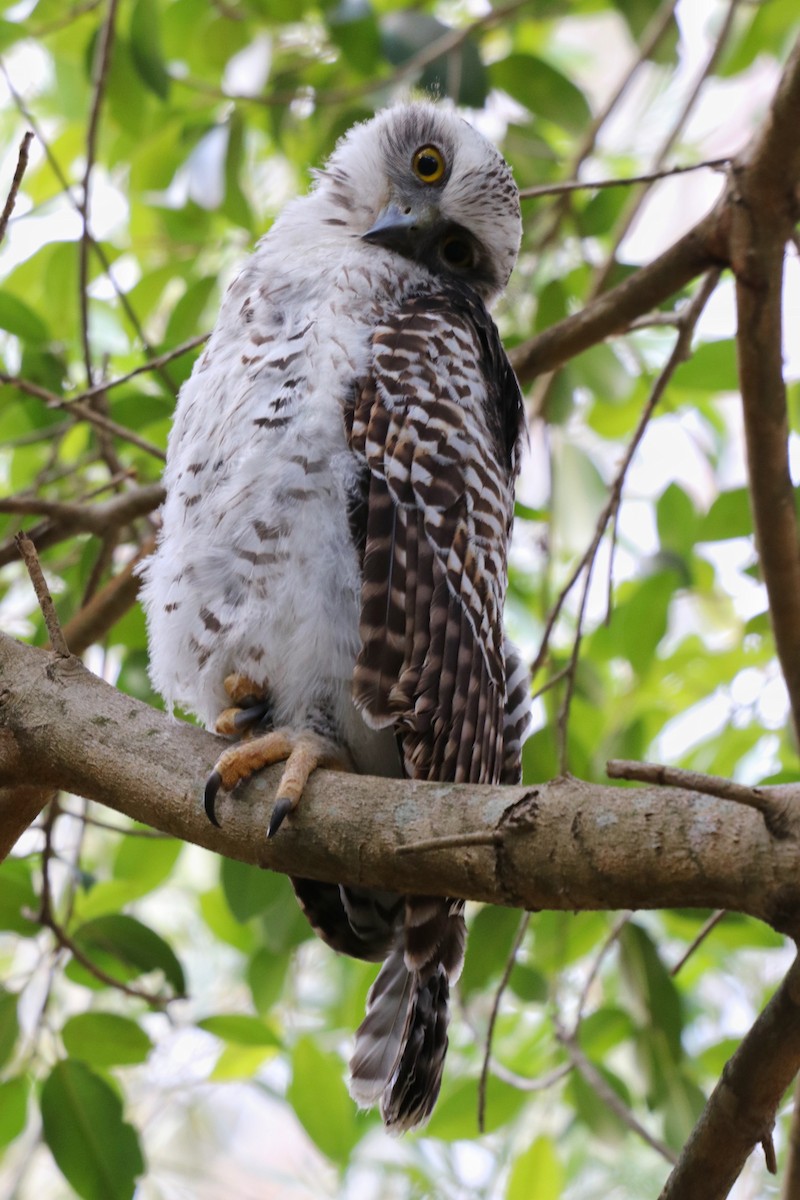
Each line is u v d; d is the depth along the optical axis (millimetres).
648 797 4328
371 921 7098
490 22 10727
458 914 6609
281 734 5461
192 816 5328
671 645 11836
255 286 7484
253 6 11359
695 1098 9016
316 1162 12188
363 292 7277
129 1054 8703
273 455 6633
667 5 11102
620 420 11766
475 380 7148
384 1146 11742
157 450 8703
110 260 11281
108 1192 8125
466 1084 9656
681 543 10250
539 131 12508
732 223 7969
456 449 6770
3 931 8617
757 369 7988
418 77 10602
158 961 8766
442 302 7438
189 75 11797
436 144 8477
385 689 6199
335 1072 9625
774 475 8148
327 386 6715
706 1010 11922
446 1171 11164
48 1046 9758
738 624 11383
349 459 6637
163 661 7109
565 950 9516
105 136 12336
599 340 9039
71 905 8789
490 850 4512
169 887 13820
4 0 11805
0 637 5871
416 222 8195
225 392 6941
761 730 9992
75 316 11289
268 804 5238
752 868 4043
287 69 11344
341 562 6566
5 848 6355
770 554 8234
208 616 6738
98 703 5629
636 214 10773
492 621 6762
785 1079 4945
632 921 9242
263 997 9938
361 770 6852
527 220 11539
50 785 5637
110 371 11242
